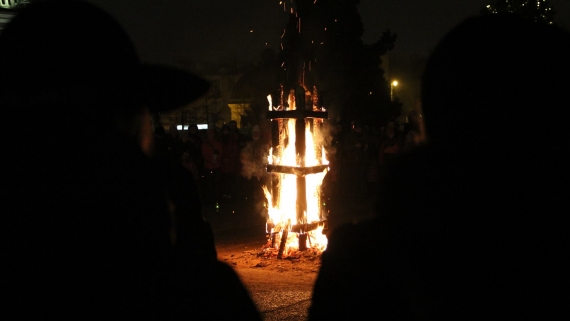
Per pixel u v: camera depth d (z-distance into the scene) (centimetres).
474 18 139
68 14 140
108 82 142
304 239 680
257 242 789
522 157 133
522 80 131
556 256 129
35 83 136
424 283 139
